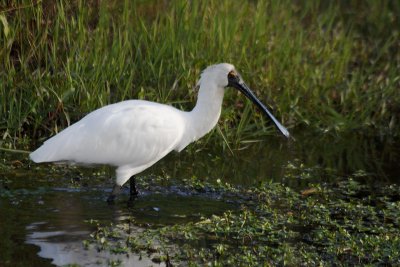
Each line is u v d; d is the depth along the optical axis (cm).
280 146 1588
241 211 1210
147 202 1227
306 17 1992
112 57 1498
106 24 1537
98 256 993
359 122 1719
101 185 1289
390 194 1345
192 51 1581
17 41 1470
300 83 1686
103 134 1199
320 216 1209
